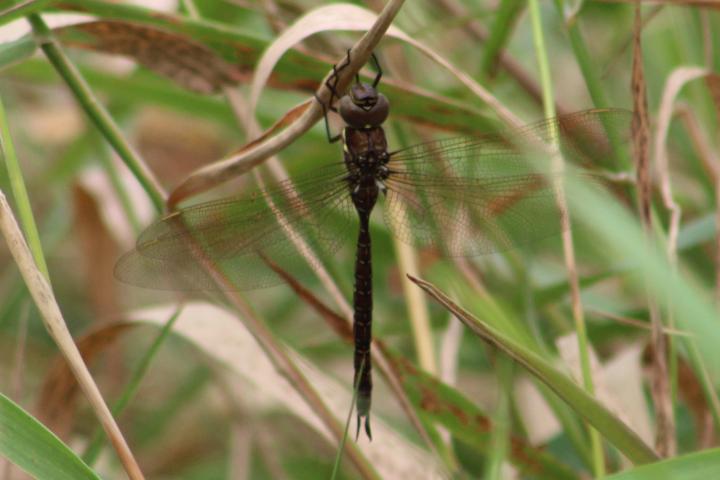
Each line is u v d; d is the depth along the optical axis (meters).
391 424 1.52
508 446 1.45
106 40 1.45
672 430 1.43
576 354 1.44
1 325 1.51
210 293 1.46
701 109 1.53
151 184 1.44
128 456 1.40
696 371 1.43
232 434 1.51
